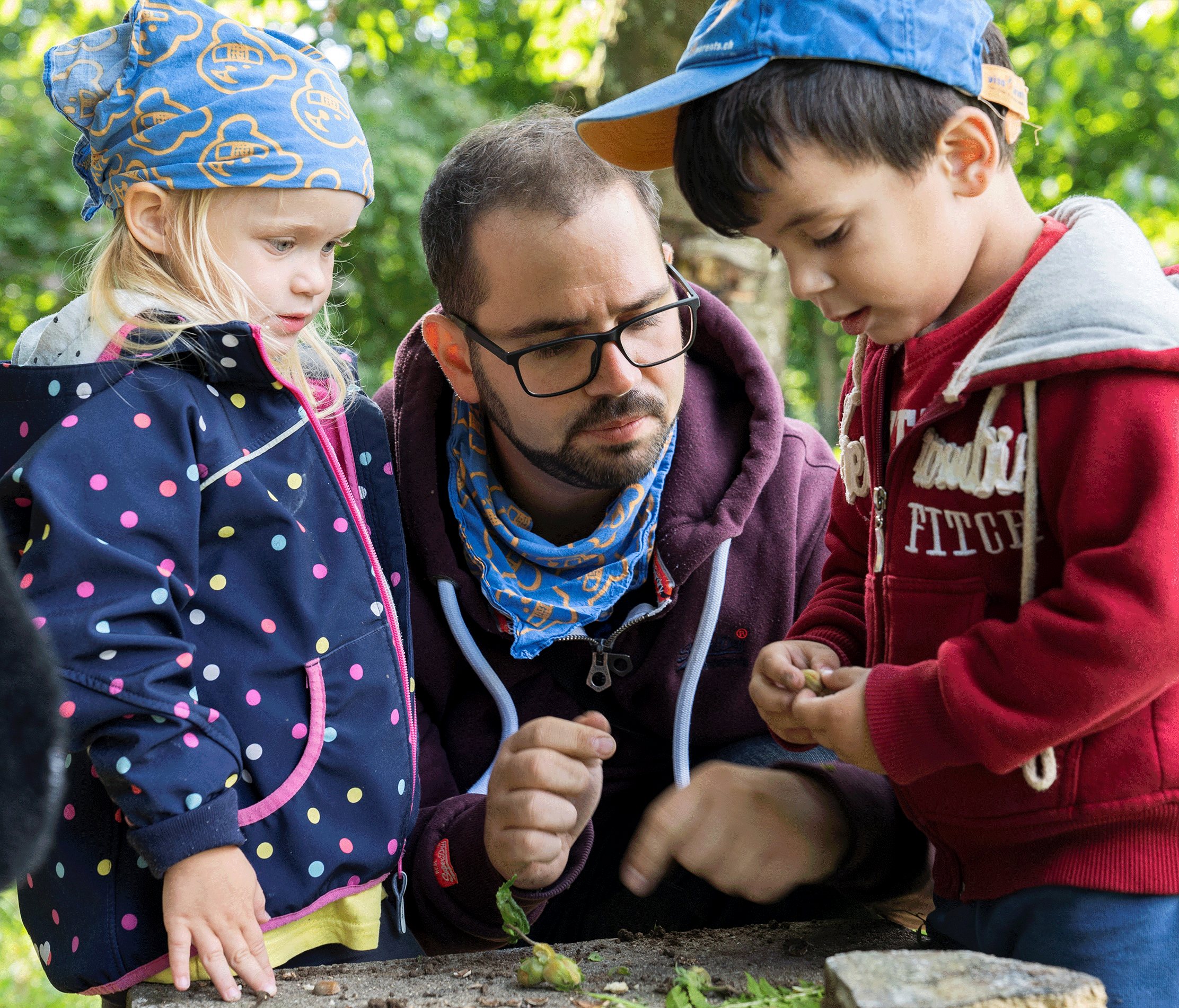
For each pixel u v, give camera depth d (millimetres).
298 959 1675
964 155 1368
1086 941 1318
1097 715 1224
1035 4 9078
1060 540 1305
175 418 1609
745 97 1344
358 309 8906
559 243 1662
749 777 1565
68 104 1896
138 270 1830
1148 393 1250
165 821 1449
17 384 1622
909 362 1488
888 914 1863
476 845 1694
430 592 2051
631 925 2059
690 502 1996
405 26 10258
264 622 1648
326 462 1763
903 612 1462
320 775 1659
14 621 921
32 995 3131
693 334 1905
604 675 2006
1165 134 9586
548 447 1803
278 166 1851
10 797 901
